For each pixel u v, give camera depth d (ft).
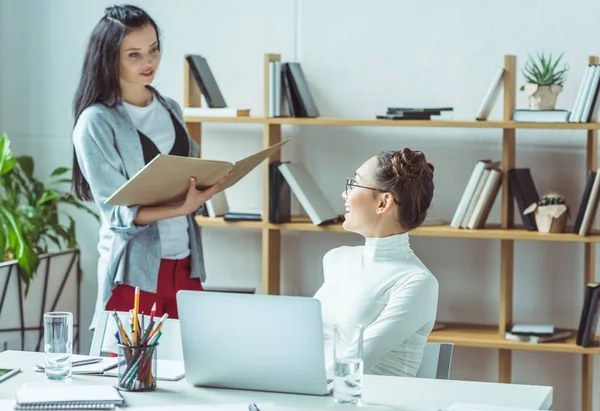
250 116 13.97
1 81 14.94
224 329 6.72
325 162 14.05
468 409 6.20
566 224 12.98
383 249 8.02
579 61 13.17
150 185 9.46
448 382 7.07
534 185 13.10
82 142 10.34
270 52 14.02
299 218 13.82
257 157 10.23
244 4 14.05
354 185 8.07
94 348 8.44
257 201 14.33
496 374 13.74
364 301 7.88
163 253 10.80
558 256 13.46
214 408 6.31
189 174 9.68
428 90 13.58
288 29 13.93
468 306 13.80
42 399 6.35
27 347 13.56
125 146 10.44
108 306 10.66
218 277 14.53
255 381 6.77
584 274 13.29
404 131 13.78
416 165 7.96
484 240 13.67
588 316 12.27
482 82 13.42
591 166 12.80
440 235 12.60
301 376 6.64
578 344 12.41
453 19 13.43
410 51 13.60
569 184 13.35
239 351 6.72
